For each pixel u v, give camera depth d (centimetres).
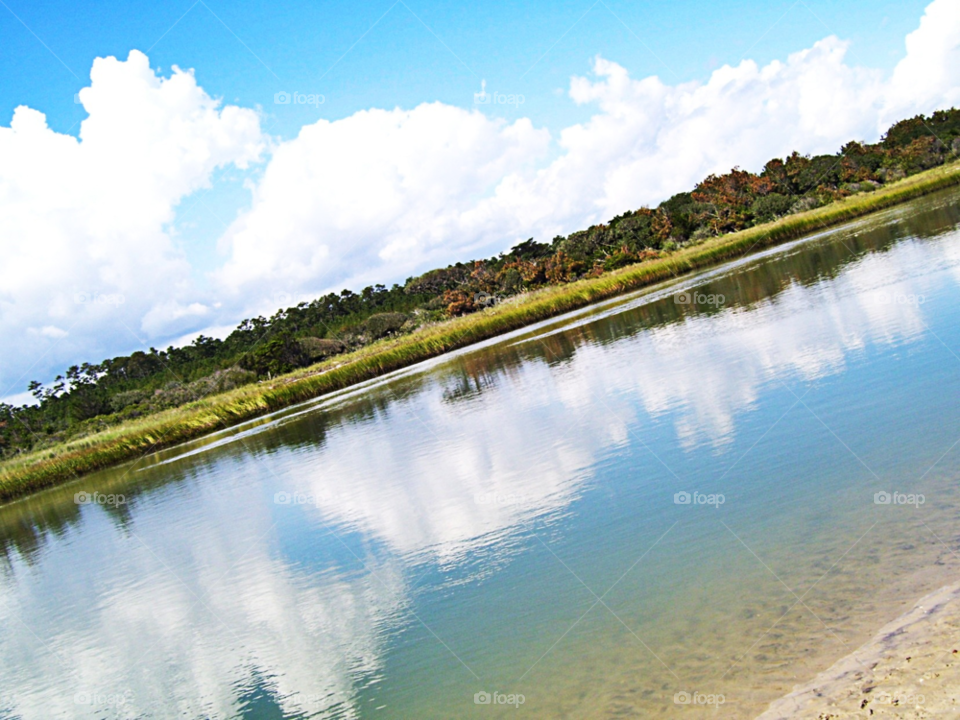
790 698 489
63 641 1073
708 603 665
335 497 1455
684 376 1659
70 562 1564
